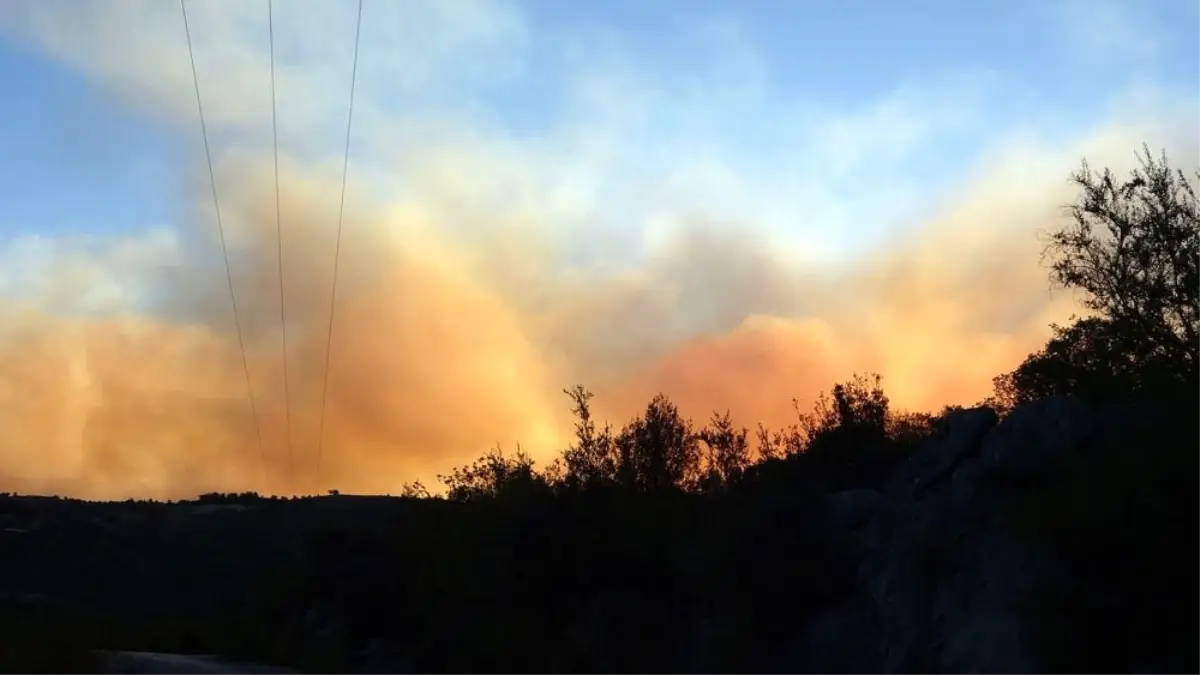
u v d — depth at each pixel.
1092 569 18.47
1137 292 24.27
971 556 20.70
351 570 48.00
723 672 26.08
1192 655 16.81
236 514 96.44
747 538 26.50
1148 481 18.09
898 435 32.94
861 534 25.11
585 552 33.47
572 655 31.62
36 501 93.62
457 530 38.06
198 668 38.28
